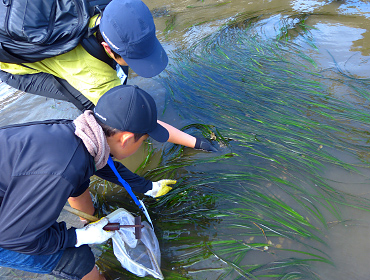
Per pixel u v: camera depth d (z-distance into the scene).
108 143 1.29
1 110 3.37
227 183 2.25
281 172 2.27
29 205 1.07
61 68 1.92
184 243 1.91
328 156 2.29
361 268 1.62
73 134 1.20
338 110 2.71
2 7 1.68
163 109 3.13
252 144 2.54
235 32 4.34
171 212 2.11
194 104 3.11
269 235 1.87
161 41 4.46
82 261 1.42
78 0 1.73
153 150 2.71
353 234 1.80
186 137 2.49
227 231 1.94
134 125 1.21
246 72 3.46
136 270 1.66
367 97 2.79
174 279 1.71
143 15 1.60
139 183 1.90
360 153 2.29
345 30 3.94
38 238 1.14
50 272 1.38
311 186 2.13
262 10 4.91
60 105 3.36
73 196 1.77
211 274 1.72
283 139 2.53
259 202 2.07
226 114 2.91
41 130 1.17
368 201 1.97
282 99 2.96
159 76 3.64
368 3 4.53
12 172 1.09
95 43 1.79
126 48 1.61
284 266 1.70
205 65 3.70
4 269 1.88
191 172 2.40
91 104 2.16
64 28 1.69
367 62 3.28
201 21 4.89
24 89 2.23
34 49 1.69
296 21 4.34
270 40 4.02
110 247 1.94
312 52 3.61
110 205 2.22
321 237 1.81
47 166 1.08
